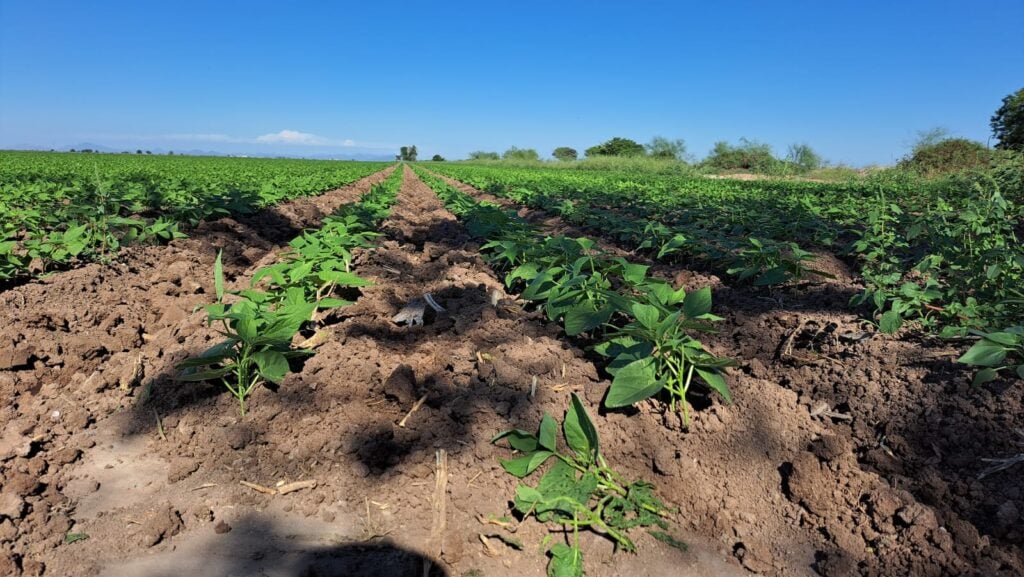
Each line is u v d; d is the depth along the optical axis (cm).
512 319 452
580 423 280
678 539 257
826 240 682
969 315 395
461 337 423
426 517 262
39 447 307
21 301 479
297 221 1048
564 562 237
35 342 402
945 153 2255
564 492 265
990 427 289
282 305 406
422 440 304
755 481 284
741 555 249
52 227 734
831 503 269
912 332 402
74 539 246
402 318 455
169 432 318
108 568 233
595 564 243
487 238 762
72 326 445
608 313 366
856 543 252
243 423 315
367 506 268
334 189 1922
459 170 4225
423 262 696
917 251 700
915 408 310
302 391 339
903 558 243
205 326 425
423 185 2517
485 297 511
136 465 296
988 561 235
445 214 1191
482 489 275
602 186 1855
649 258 735
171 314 466
